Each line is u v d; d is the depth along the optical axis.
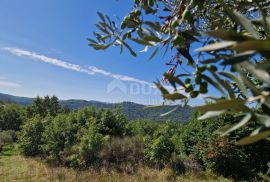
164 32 1.12
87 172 17.20
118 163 18.30
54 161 19.50
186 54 0.92
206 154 16.91
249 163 16.34
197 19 1.22
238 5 1.10
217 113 0.67
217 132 0.66
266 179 15.35
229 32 0.54
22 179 16.12
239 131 9.09
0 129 40.75
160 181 15.41
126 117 25.08
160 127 21.66
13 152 24.86
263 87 0.63
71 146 19.64
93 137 19.00
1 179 15.97
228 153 15.99
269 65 0.53
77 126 22.11
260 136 0.52
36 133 23.39
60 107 57.03
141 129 24.55
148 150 18.52
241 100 0.61
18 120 42.94
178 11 1.17
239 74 0.68
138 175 16.39
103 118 23.88
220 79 0.70
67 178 16.19
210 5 1.19
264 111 0.61
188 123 19.56
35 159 21.61
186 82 0.85
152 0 1.31
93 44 1.32
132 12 1.30
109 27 1.30
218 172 16.64
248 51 0.50
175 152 19.77
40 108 53.00
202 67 0.83
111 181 15.52
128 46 1.28
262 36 0.85
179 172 16.78
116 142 19.31
